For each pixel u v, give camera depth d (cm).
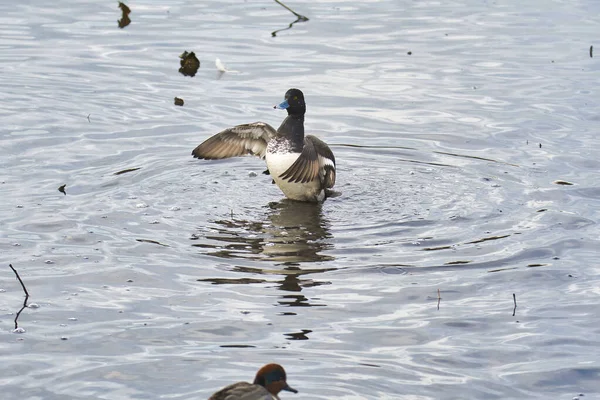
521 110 1869
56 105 1839
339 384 911
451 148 1692
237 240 1287
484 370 952
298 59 2155
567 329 1046
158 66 2089
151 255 1224
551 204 1432
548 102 1909
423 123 1809
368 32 2366
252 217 1377
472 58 2180
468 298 1124
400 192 1492
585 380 937
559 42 2302
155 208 1397
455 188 1505
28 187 1452
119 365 941
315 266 1205
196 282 1149
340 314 1073
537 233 1319
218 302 1096
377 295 1126
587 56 2197
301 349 984
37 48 2183
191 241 1277
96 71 2047
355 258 1233
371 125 1798
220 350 977
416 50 2231
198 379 913
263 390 788
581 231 1327
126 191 1459
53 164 1557
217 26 2392
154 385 902
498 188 1503
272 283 1152
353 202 1448
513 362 970
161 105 1866
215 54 2175
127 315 1056
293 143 1488
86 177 1508
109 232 1296
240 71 2072
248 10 2548
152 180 1513
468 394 902
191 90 1955
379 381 919
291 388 831
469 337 1025
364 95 1947
